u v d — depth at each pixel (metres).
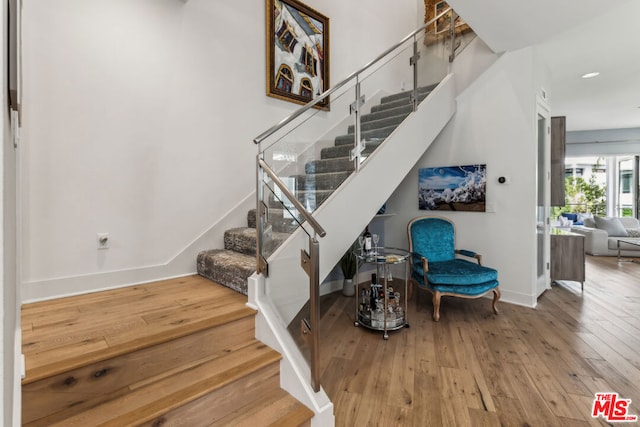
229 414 1.61
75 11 2.37
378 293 3.22
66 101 2.34
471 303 3.77
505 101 3.67
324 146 2.82
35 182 2.23
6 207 0.68
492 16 2.91
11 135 0.94
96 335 1.69
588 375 2.22
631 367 2.32
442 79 3.99
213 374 1.65
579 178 9.15
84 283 2.43
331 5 4.41
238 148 3.35
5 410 0.61
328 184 2.76
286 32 3.77
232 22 3.30
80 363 1.42
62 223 2.34
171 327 1.79
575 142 8.02
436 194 4.26
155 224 2.79
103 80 2.50
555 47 3.53
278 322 1.99
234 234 3.03
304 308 1.81
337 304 3.73
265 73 3.60
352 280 4.02
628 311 3.46
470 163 3.96
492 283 3.33
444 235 3.91
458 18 4.08
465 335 2.88
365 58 4.89
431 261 3.81
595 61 3.92
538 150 3.97
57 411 1.36
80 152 2.41
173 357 1.71
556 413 1.84
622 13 2.86
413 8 5.74
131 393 1.49
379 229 4.73
